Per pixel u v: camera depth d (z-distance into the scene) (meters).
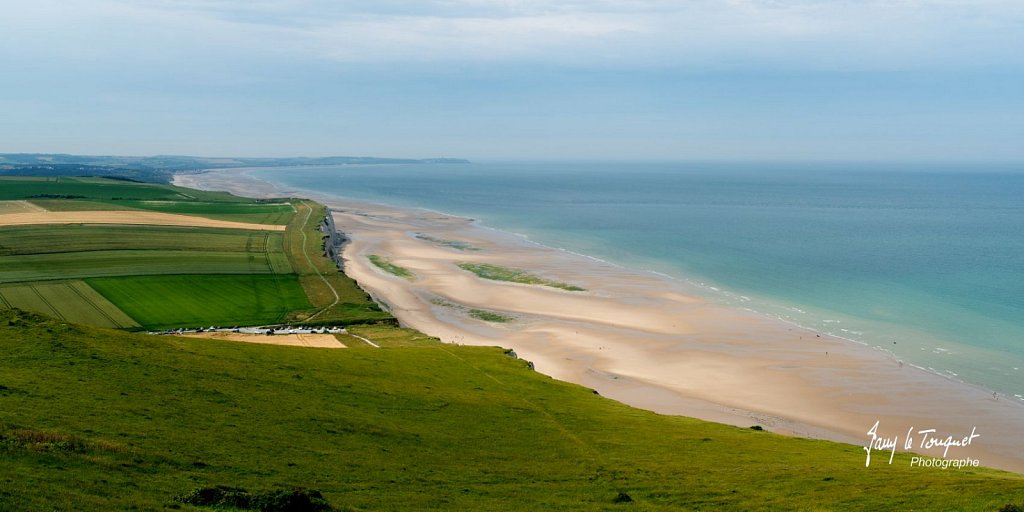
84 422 36.84
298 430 42.00
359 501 31.97
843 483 36.94
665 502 34.84
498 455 42.62
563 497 35.38
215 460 34.72
